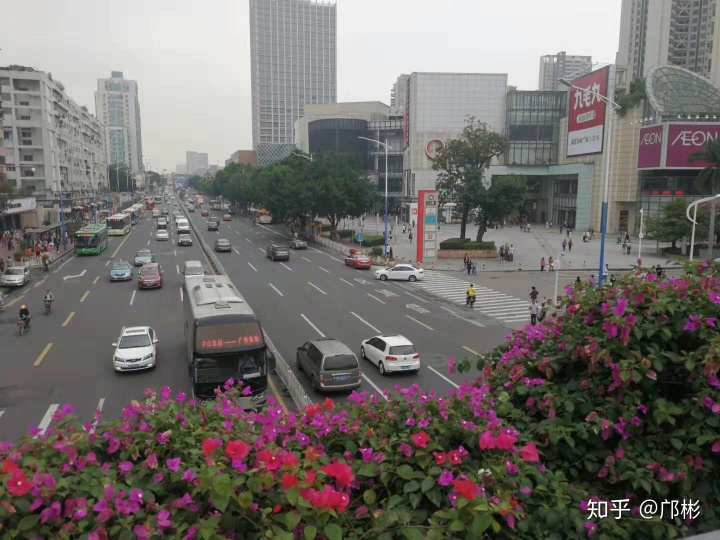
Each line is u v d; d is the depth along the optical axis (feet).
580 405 15.52
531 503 12.81
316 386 55.16
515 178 160.04
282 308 95.66
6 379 59.52
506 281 126.93
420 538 11.25
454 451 13.10
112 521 11.69
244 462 13.34
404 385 57.77
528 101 266.57
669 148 189.57
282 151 556.10
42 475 11.49
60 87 286.87
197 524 11.16
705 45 419.95
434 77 271.69
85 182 367.66
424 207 150.71
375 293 111.45
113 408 51.72
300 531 11.46
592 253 168.66
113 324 84.07
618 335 15.29
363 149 368.07
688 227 153.79
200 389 50.21
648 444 14.74
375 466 13.24
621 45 485.15
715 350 13.56
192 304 56.70
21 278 114.52
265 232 244.83
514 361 18.15
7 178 245.86
